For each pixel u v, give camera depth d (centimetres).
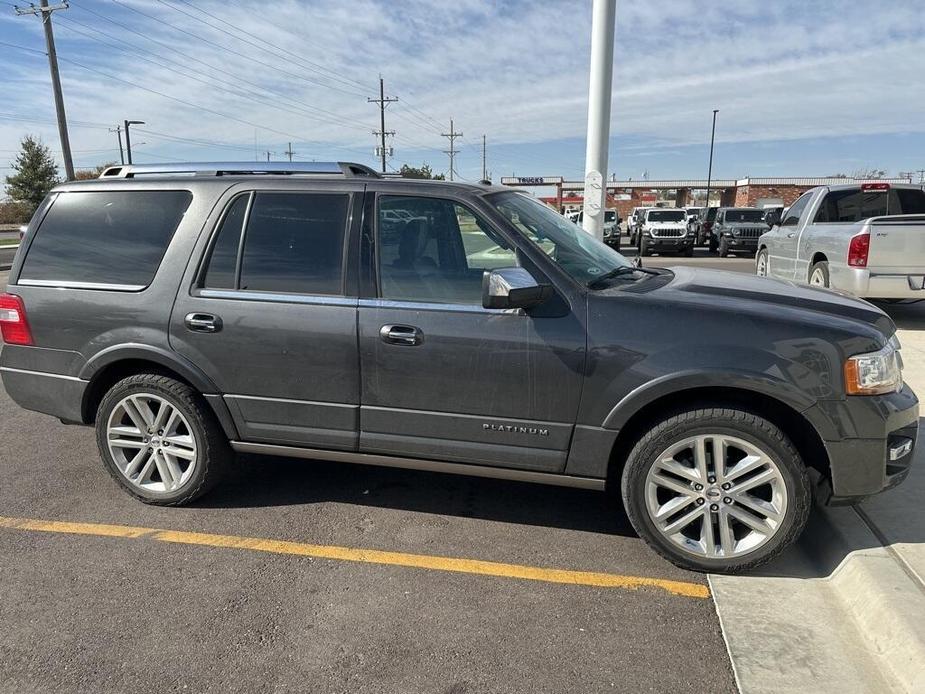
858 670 255
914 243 791
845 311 318
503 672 258
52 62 2864
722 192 6481
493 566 334
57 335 390
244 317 355
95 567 331
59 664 262
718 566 318
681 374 301
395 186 349
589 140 951
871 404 295
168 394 376
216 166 400
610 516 387
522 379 322
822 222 951
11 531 367
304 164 388
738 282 363
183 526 374
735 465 310
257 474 443
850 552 313
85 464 461
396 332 333
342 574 326
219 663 262
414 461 353
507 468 339
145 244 379
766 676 252
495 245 333
